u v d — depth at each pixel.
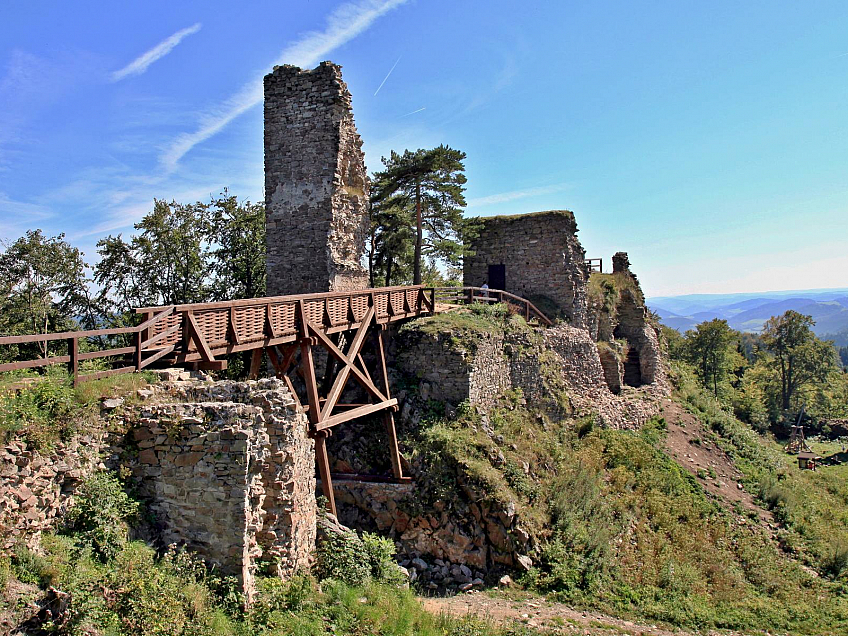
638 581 12.68
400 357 16.14
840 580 14.56
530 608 10.78
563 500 14.08
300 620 6.72
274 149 17.45
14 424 5.92
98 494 6.30
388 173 22.75
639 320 29.08
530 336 20.17
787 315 55.66
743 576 14.07
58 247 24.80
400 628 7.45
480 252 26.36
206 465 6.86
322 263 16.86
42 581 5.30
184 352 8.76
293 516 7.95
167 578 6.15
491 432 15.18
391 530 12.84
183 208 26.58
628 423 22.08
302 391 16.05
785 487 19.83
